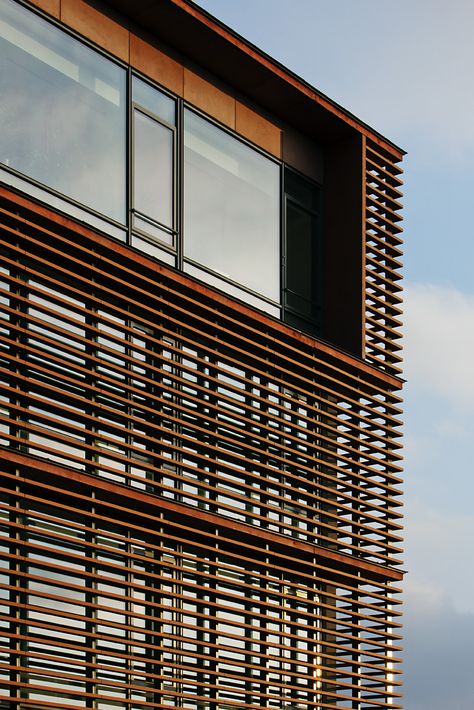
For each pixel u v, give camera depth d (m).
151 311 18.56
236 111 21.42
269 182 21.91
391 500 21.94
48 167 17.95
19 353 16.86
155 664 17.48
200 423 19.31
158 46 20.16
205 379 19.27
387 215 23.61
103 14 19.23
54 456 17.27
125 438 18.00
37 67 18.03
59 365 17.44
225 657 19.20
